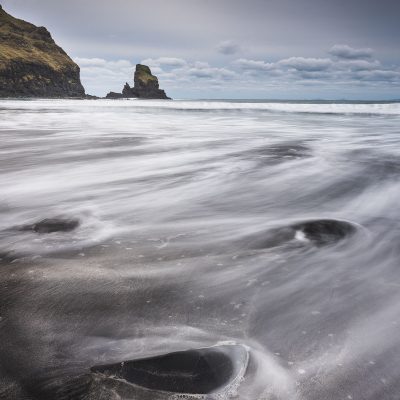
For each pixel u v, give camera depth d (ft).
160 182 22.08
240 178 23.34
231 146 39.96
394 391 5.45
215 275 9.59
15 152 34.65
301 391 5.40
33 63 545.85
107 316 7.53
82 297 8.30
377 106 136.15
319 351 6.40
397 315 7.65
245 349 6.38
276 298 8.39
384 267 10.21
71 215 15.29
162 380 5.49
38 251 11.15
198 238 12.53
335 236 12.85
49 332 6.89
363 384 5.58
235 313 7.72
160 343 6.58
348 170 26.14
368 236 12.83
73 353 6.24
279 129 64.08
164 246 11.71
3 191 19.70
